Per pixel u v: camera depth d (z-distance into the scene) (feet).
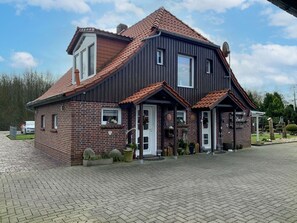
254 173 28.48
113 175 27.45
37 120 55.16
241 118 54.75
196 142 46.62
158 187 22.62
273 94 134.10
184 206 17.65
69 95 33.45
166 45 43.57
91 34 43.19
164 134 42.11
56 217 15.84
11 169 31.04
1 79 152.97
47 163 35.32
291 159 38.73
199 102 46.60
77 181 24.85
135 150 38.45
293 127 100.58
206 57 49.44
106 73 36.37
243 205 17.85
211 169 30.73
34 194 20.62
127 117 38.73
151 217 15.76
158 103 38.17
